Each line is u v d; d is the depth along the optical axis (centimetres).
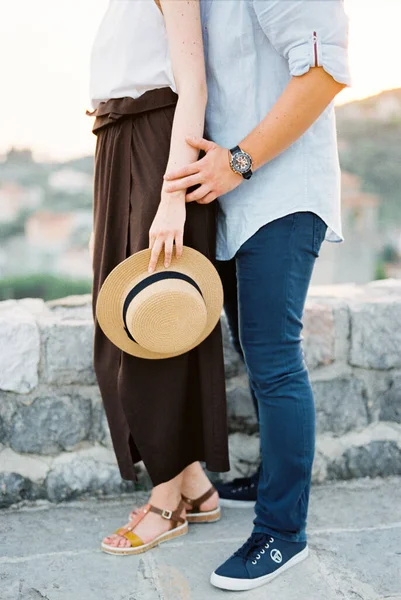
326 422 246
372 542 202
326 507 227
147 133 178
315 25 156
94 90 186
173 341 171
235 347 224
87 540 207
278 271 171
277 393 175
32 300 268
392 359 248
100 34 186
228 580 175
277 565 180
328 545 200
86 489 234
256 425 244
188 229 176
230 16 171
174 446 189
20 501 230
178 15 165
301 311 177
